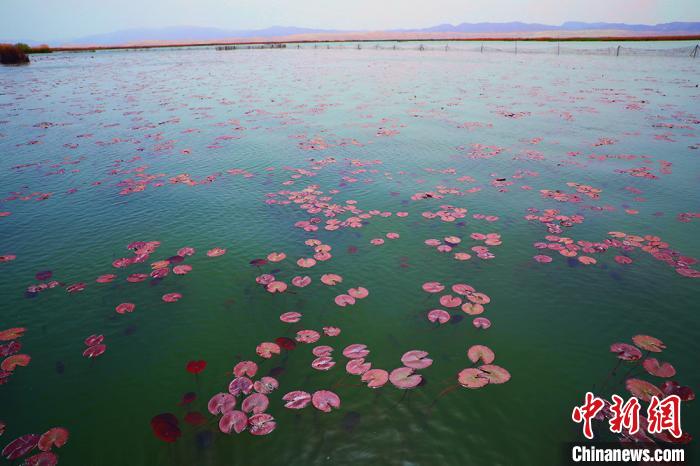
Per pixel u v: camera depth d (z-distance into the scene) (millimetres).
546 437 3404
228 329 4703
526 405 3691
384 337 4516
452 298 5109
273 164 10461
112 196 8516
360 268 5812
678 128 13625
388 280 5531
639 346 4336
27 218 7520
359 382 3916
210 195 8500
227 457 3258
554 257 6008
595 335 4516
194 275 5711
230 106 19344
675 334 4488
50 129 14633
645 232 6680
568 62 41000
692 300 5027
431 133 13609
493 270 5719
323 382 3920
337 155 11211
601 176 9273
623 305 4973
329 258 6059
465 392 3814
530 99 20281
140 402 3791
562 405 3689
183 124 15398
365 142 12547
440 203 7953
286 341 4469
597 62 40156
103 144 12555
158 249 6395
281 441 3369
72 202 8234
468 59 48031
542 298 5137
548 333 4555
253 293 5320
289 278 5609
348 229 6930
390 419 3559
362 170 9930
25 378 4066
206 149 11938
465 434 3439
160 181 9344
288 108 18719
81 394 3889
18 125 15328
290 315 4887
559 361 4172
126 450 3338
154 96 22719
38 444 3391
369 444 3352
